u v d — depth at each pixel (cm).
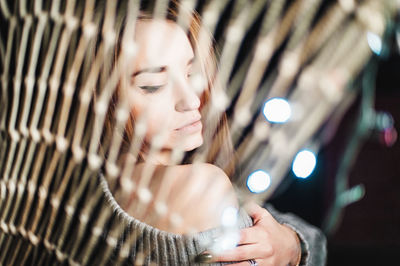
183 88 71
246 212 84
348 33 42
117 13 73
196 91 73
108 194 76
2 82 87
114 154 71
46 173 80
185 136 75
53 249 83
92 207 76
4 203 87
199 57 77
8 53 86
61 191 76
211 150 87
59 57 71
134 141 71
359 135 46
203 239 71
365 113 45
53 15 72
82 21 68
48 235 82
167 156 77
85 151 73
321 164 315
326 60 43
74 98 80
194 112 75
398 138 350
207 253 71
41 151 78
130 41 68
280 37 45
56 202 77
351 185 359
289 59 44
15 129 84
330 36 43
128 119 73
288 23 44
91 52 74
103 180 77
